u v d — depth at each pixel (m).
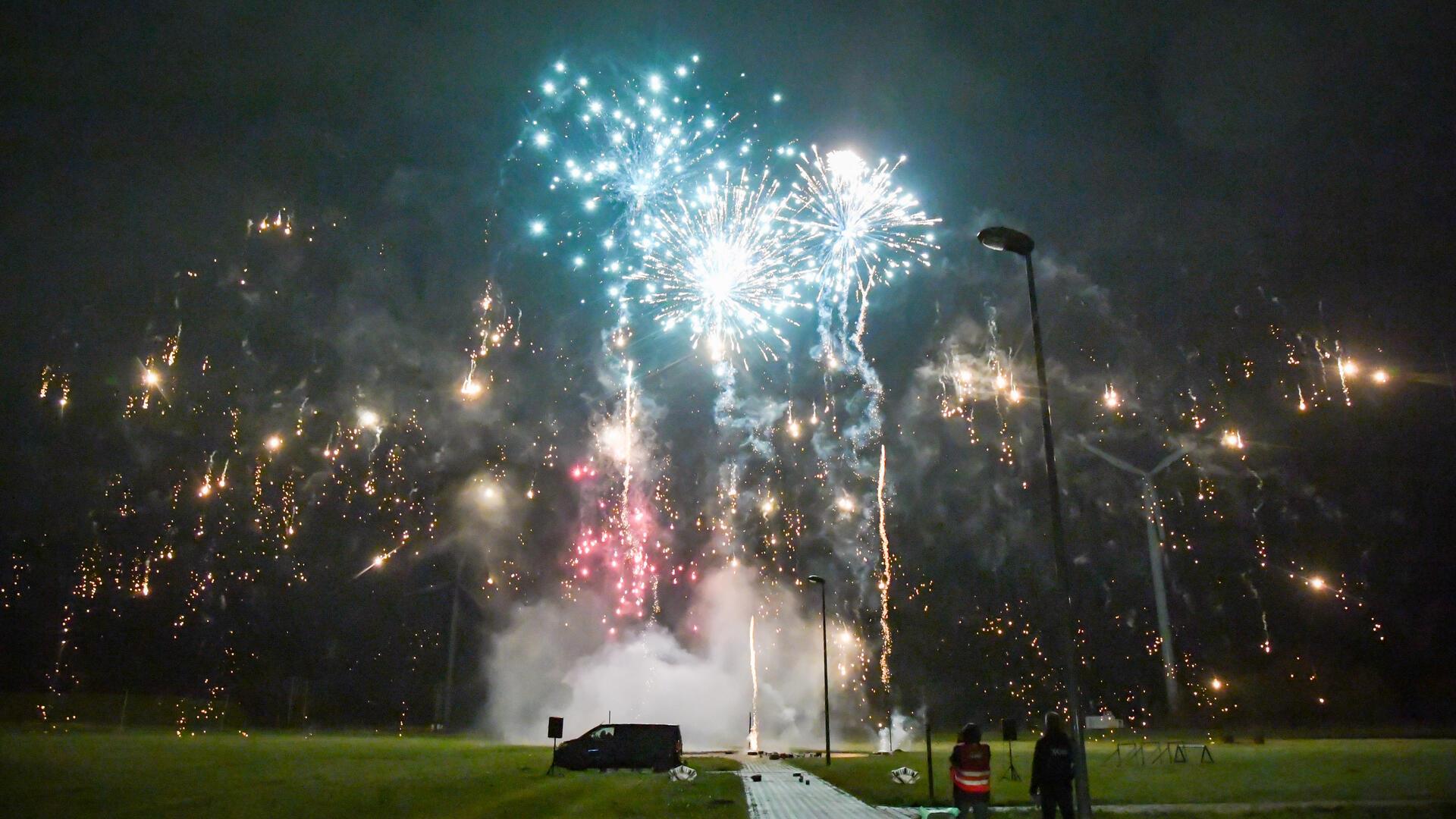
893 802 27.14
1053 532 19.11
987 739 68.75
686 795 28.48
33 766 29.38
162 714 62.53
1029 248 21.22
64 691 64.31
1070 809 17.39
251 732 60.69
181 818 19.58
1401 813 22.78
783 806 26.27
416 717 75.56
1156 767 36.50
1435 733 59.94
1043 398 20.06
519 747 56.00
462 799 25.25
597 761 40.47
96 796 22.84
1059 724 17.81
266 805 22.16
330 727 69.94
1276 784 29.89
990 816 23.62
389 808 22.53
